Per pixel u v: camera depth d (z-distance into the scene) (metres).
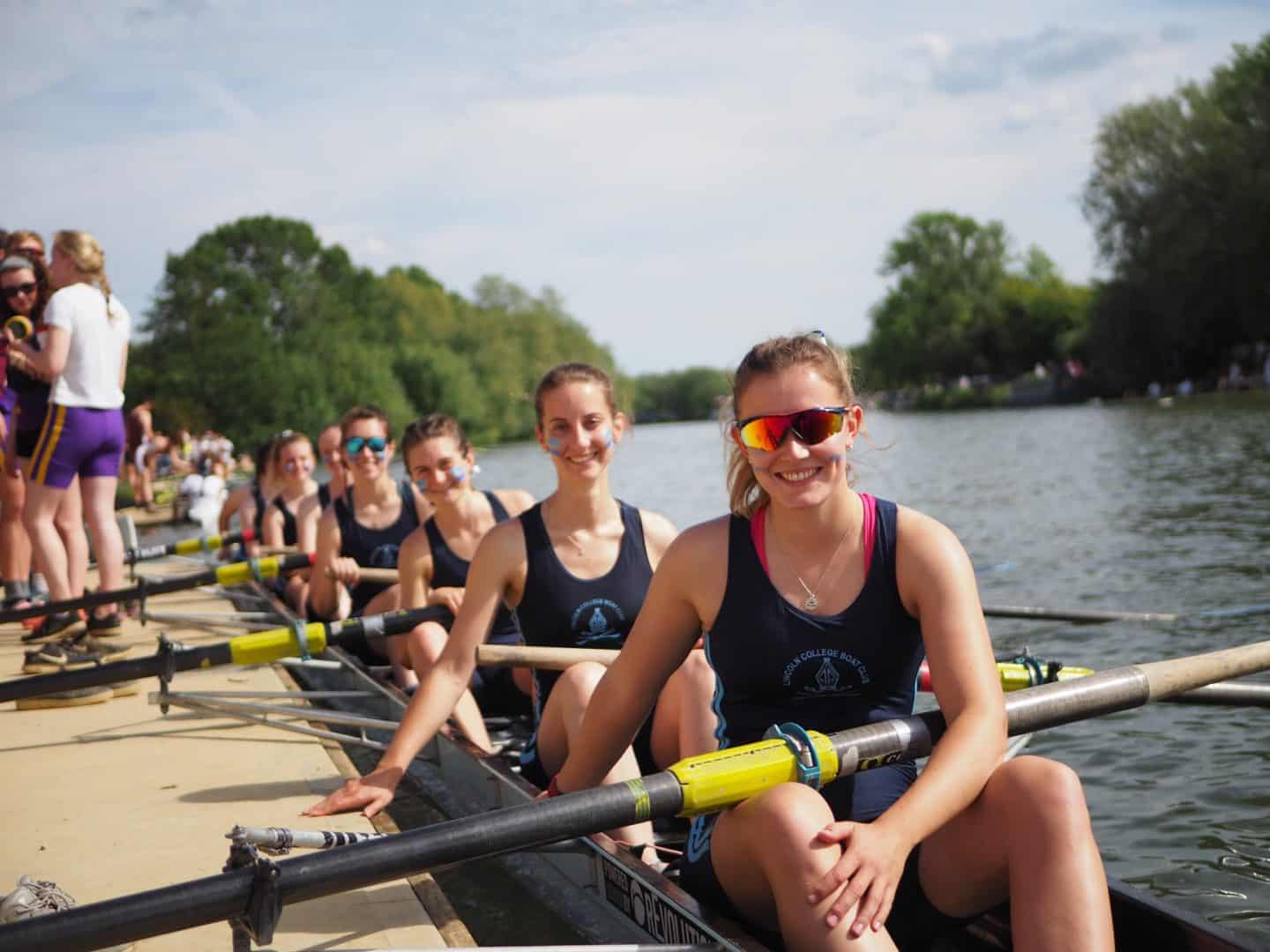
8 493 8.66
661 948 2.72
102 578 7.82
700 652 3.91
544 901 3.75
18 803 4.63
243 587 11.16
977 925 3.00
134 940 2.30
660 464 39.53
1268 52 48.81
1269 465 18.14
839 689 3.02
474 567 4.36
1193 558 10.42
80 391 7.32
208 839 4.09
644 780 2.70
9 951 2.22
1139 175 51.03
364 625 5.22
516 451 65.38
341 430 6.98
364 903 3.47
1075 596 9.22
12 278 7.63
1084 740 5.57
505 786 4.08
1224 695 3.88
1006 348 84.38
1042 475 20.73
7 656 7.69
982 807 2.65
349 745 5.87
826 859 2.52
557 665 4.23
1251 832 4.35
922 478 22.73
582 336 97.81
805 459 2.87
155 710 6.14
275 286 79.44
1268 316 49.25
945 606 2.85
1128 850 4.30
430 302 94.25
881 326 94.62
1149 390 57.81
